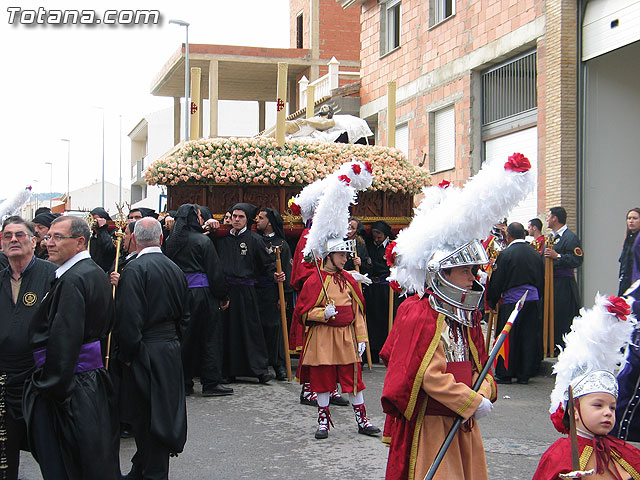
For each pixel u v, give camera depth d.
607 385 3.69
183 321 5.96
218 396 8.95
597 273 13.73
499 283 9.84
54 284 4.92
